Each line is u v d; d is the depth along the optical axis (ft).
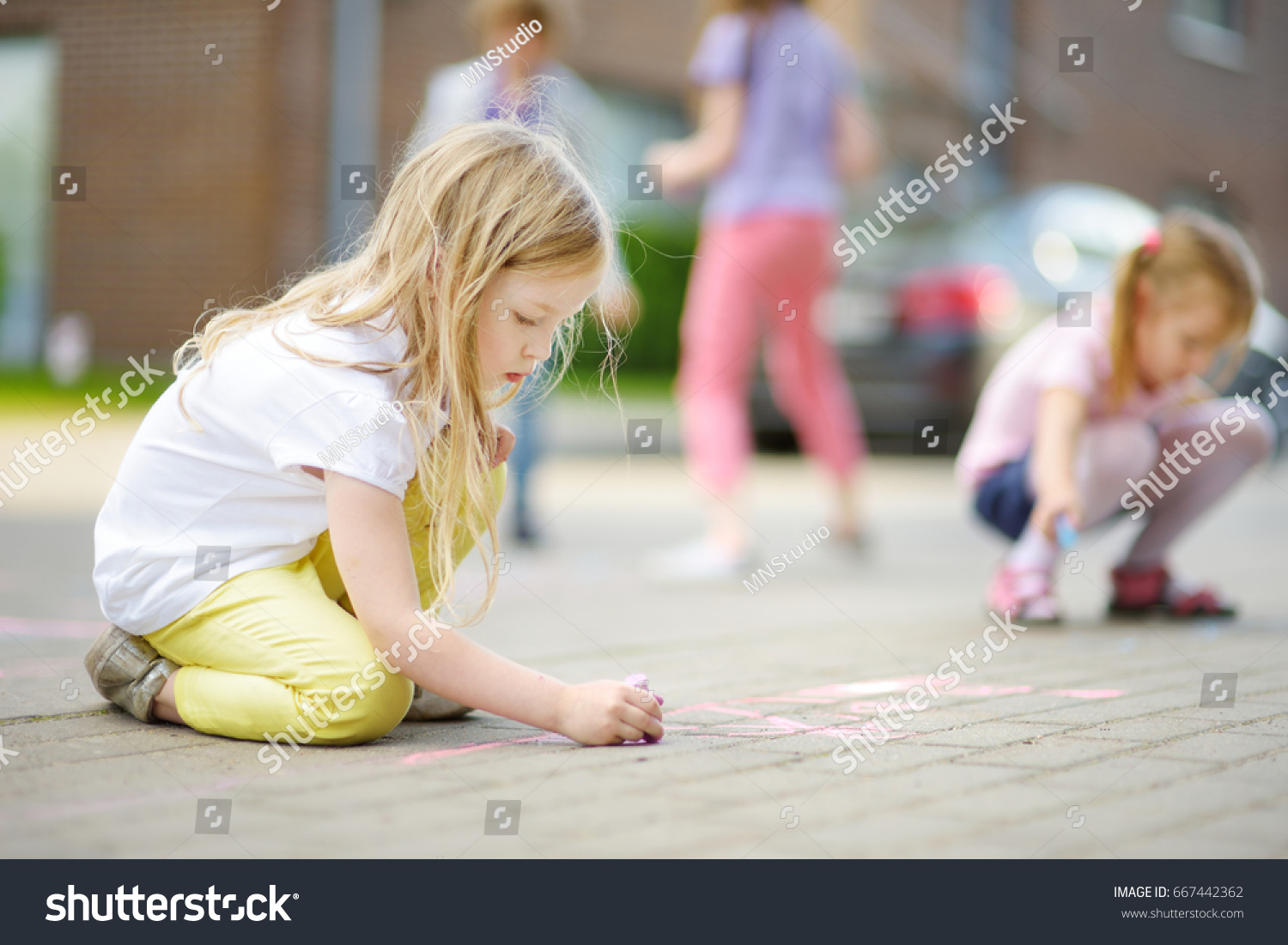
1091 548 29.71
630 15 63.98
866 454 46.52
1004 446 19.31
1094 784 9.25
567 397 51.16
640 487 41.27
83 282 53.78
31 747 10.35
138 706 11.25
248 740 10.70
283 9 50.42
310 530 11.06
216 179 51.49
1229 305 17.56
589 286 10.67
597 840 8.06
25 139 53.88
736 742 10.63
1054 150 75.72
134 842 7.96
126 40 52.42
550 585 22.40
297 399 10.49
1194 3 82.12
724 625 18.16
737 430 24.18
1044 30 74.84
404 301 10.55
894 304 41.42
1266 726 11.34
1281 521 37.01
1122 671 14.39
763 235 24.50
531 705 10.43
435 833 8.13
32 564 22.66
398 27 52.31
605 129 63.98
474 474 10.55
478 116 22.34
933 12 71.97
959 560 26.71
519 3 25.20
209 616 10.89
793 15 24.71
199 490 11.04
